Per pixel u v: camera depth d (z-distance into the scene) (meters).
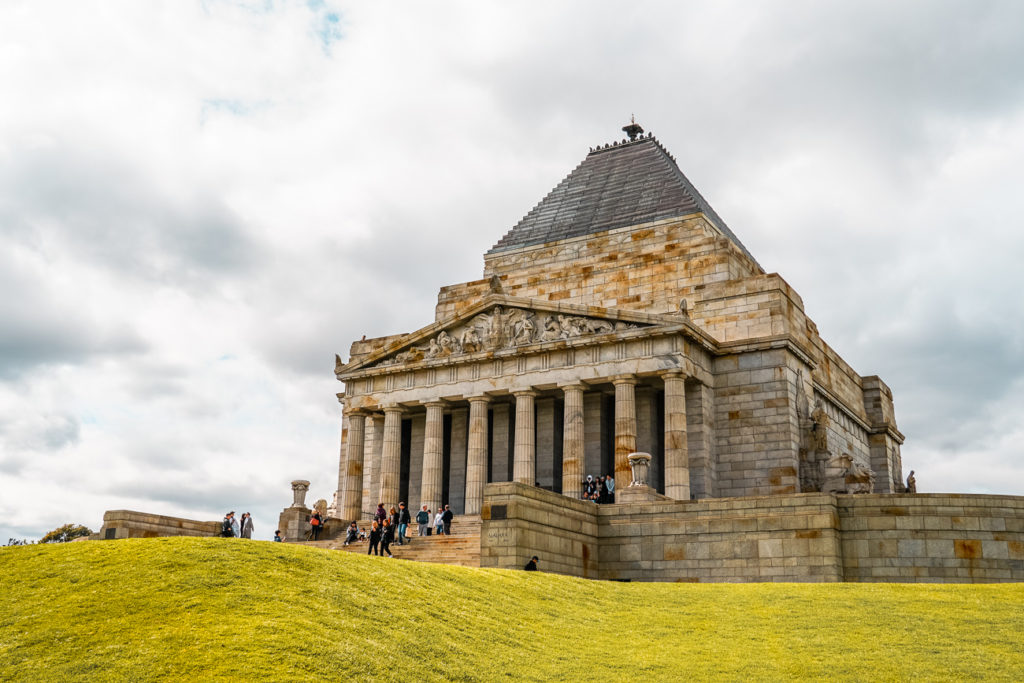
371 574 33.31
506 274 95.06
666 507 51.09
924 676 27.55
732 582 48.16
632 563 51.09
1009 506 46.97
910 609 34.75
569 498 50.44
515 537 45.47
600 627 33.38
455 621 30.69
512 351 74.75
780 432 70.94
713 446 72.56
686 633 32.66
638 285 86.31
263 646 25.16
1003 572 45.94
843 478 70.25
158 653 24.62
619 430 69.81
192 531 64.38
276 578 30.69
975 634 31.50
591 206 98.25
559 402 79.69
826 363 84.50
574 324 73.75
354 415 81.31
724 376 73.94
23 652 25.33
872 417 96.62
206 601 28.16
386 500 78.19
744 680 27.42
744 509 49.19
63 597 29.00
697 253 84.50
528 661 28.44
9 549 34.53
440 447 77.31
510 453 80.12
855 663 28.72
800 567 47.25
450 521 63.72
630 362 70.81
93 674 23.64
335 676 24.28
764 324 74.12
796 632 32.25
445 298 97.88
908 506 47.22
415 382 79.06
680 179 97.56
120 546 33.47
